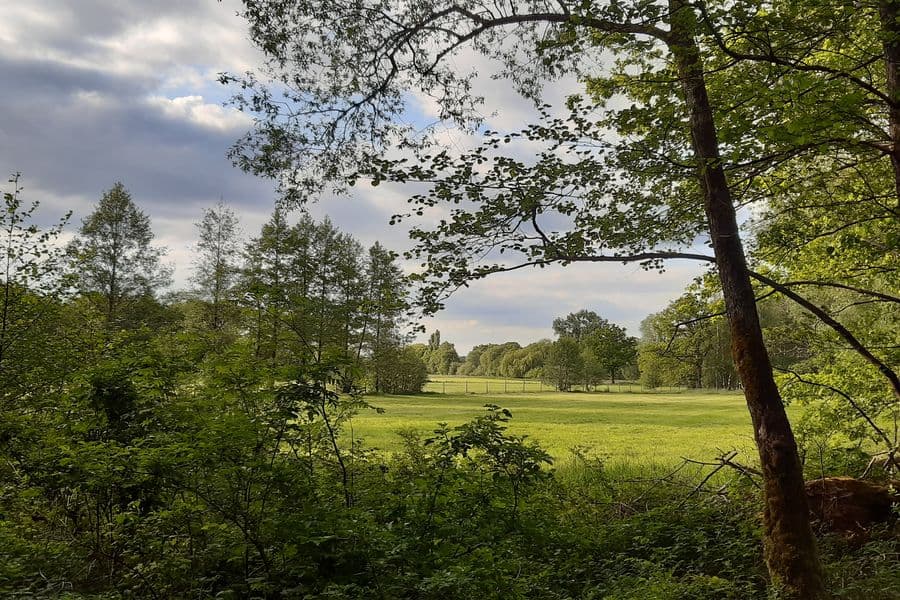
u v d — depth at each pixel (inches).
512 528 249.6
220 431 211.2
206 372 230.5
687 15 211.0
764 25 218.2
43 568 222.1
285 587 201.3
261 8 293.6
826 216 362.9
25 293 408.5
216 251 1790.1
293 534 203.9
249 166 310.5
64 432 268.2
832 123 208.1
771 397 250.7
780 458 243.1
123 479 213.8
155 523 230.5
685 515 352.8
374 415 1582.2
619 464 585.3
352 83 325.1
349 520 209.3
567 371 3767.2
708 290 393.7
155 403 250.7
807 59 302.8
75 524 256.7
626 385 4266.7
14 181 414.0
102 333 391.5
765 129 213.6
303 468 235.0
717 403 2304.4
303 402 224.5
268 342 233.9
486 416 250.8
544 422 1471.5
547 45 265.7
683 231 339.9
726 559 289.1
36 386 385.4
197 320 1545.3
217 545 215.3
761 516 308.3
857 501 312.5
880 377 377.7
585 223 292.8
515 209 277.7
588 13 230.4
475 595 199.8
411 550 214.1
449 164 274.5
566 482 466.6
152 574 215.0
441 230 288.0
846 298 421.1
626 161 272.4
